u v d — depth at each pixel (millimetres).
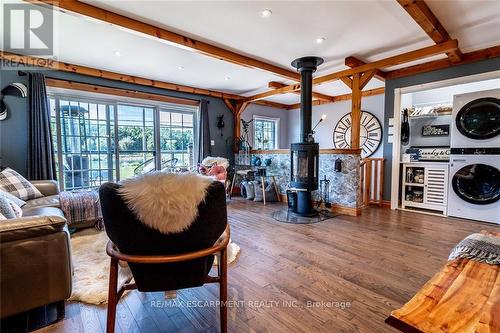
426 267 2215
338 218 3797
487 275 997
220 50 3287
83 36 2908
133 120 4855
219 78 4711
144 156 5008
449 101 4504
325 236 3021
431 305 832
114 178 4594
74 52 3389
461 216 3695
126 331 1482
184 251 1249
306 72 3730
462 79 3605
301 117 3855
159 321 1571
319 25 2691
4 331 1464
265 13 2457
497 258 1093
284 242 2834
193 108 5594
